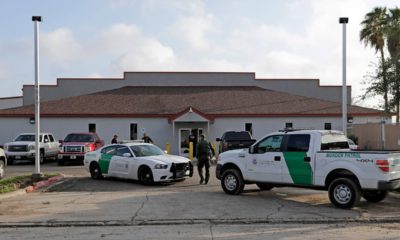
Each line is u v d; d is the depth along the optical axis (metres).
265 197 13.28
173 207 11.66
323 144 11.96
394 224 9.69
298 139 12.30
